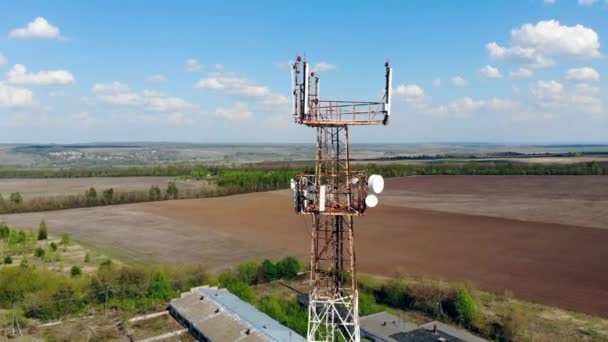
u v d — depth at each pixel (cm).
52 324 4678
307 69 2781
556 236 8506
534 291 5681
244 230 9756
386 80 2784
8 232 9175
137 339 4266
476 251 7556
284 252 7906
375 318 4519
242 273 6172
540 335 4422
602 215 10381
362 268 6681
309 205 2936
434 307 5156
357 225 9794
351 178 2947
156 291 5412
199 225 10362
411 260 7075
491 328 4725
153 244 8619
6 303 5075
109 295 5294
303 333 4356
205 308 4609
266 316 4409
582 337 4434
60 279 5566
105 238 9188
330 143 3008
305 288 6003
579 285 5878
